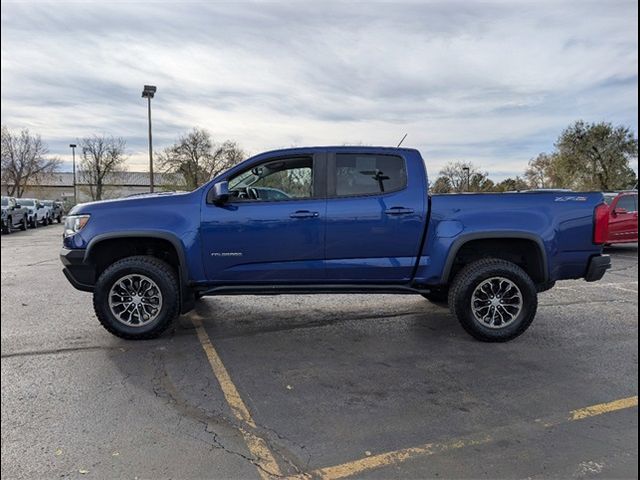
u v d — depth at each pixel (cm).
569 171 3550
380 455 285
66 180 7519
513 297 492
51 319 586
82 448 293
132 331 493
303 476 265
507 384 387
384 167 496
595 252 489
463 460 279
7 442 299
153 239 500
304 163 498
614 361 439
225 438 305
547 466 272
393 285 503
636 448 290
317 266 489
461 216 485
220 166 4831
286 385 387
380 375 407
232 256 487
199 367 426
